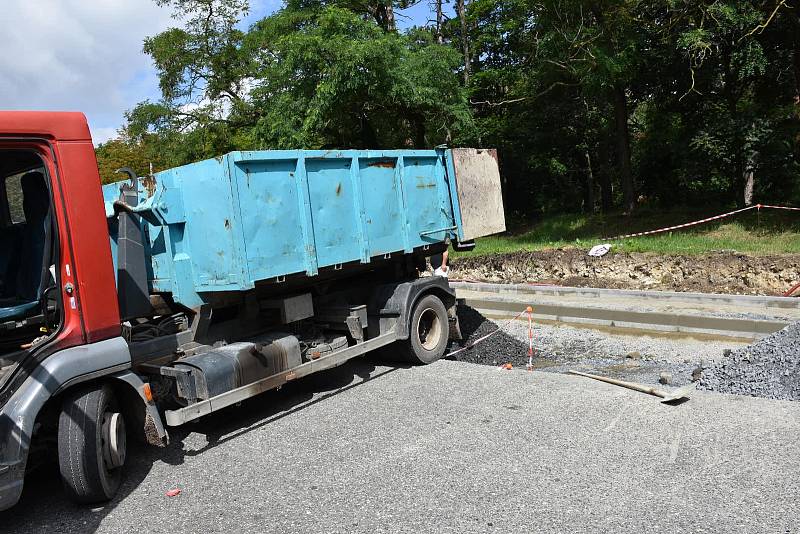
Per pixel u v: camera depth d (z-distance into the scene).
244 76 23.44
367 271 7.82
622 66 17.17
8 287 4.63
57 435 4.44
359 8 21.41
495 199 9.27
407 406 6.09
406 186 7.68
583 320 10.27
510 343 8.77
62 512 4.43
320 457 4.98
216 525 4.02
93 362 4.34
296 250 6.08
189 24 22.95
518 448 4.84
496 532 3.62
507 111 27.39
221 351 5.71
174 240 5.86
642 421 5.25
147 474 4.98
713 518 3.62
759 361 6.30
